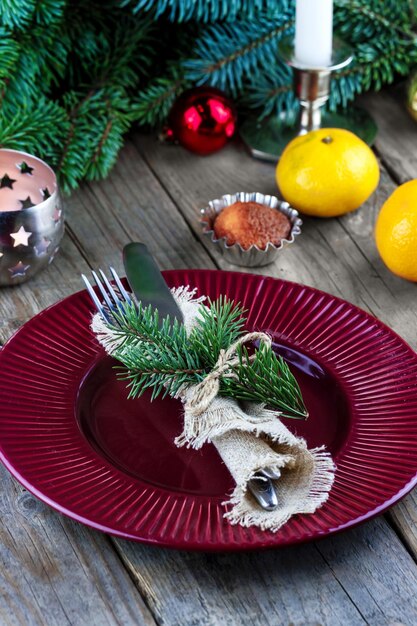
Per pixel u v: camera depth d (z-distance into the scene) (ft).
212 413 2.32
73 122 3.12
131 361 2.37
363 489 2.28
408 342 2.71
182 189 3.13
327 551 2.30
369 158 2.95
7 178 2.84
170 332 2.50
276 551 2.29
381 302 2.81
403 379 2.47
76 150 3.07
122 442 2.40
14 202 2.84
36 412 2.41
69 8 3.16
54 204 2.75
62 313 2.58
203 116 3.11
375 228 2.94
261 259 2.87
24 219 2.70
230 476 2.34
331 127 3.29
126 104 3.19
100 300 2.62
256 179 3.17
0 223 2.69
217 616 2.22
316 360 2.54
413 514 2.36
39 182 2.84
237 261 2.89
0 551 2.30
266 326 2.60
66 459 2.33
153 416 2.45
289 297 2.64
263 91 3.29
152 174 3.18
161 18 3.31
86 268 2.89
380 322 2.57
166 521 2.23
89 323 2.58
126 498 2.27
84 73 3.33
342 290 2.85
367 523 2.34
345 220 3.03
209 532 2.21
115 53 3.24
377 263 2.92
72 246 2.95
